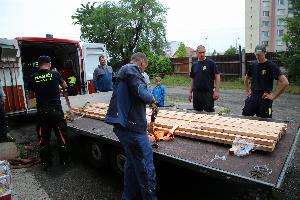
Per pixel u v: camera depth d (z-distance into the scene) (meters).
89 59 9.48
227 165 2.98
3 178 3.27
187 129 4.03
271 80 5.09
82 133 4.86
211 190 3.96
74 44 9.21
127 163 3.59
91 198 4.10
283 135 3.96
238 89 15.91
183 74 23.42
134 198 3.74
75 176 4.90
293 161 5.06
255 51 5.09
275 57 16.53
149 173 3.37
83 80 9.39
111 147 4.68
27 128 8.36
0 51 7.55
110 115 3.41
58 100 5.16
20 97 8.02
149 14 26.75
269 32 69.75
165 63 24.14
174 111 5.51
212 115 4.94
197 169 3.02
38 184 4.61
